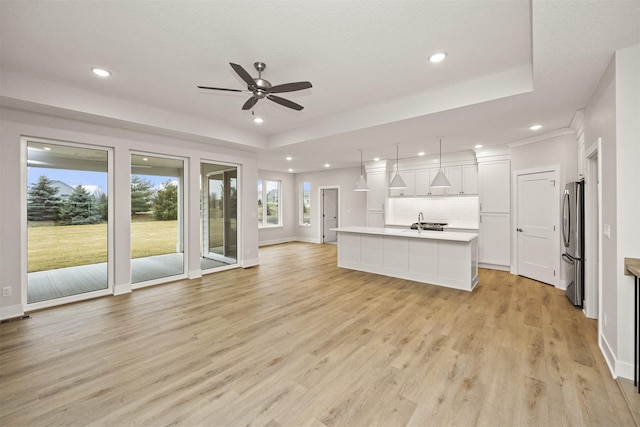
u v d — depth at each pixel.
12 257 3.26
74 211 3.86
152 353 2.50
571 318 3.21
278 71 2.91
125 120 3.74
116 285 4.09
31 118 3.38
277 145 5.45
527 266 4.94
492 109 3.30
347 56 2.62
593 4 1.63
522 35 2.28
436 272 4.60
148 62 2.75
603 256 2.45
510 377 2.12
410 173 6.92
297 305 3.68
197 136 4.61
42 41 2.38
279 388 2.02
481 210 5.67
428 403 1.86
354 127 4.16
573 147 4.11
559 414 1.75
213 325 3.07
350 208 8.72
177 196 4.97
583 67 2.37
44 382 2.09
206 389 2.01
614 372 2.10
